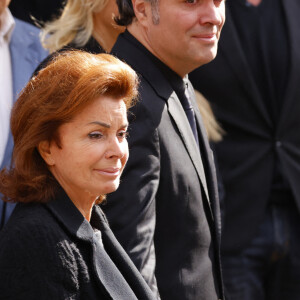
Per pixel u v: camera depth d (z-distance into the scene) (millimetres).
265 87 11914
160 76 7352
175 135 7227
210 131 10891
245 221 11836
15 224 5312
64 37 9250
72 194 5703
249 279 11766
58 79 5402
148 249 6781
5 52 10195
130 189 6730
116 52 7480
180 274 7215
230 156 11844
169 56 7328
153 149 6926
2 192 5562
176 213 7160
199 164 7500
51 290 5176
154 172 6891
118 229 6695
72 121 5438
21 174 5496
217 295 7844
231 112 11789
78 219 5551
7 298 5133
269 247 11836
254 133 11820
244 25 11891
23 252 5180
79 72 5387
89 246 5531
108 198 6719
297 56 11773
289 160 11898
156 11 7160
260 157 11844
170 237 7180
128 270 5996
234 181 11836
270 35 11898
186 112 7801
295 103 11844
